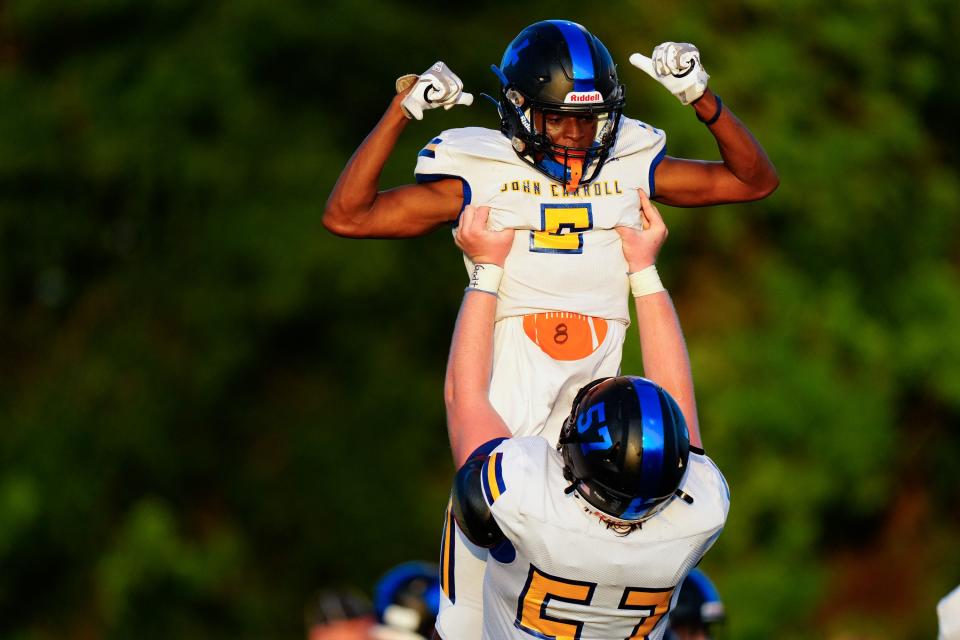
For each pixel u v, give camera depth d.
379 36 54.47
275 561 58.25
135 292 57.44
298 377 57.72
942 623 16.91
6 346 61.44
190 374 55.91
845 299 61.38
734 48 59.91
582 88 14.91
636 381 13.94
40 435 58.19
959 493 70.94
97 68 56.97
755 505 58.50
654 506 13.82
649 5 59.06
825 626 69.38
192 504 58.66
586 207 15.57
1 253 58.94
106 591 55.81
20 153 56.53
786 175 59.06
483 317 15.33
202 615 57.19
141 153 54.69
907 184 63.38
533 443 14.38
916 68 63.34
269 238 53.31
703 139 53.97
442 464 58.56
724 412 58.41
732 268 61.44
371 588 56.81
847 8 62.47
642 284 15.83
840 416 59.31
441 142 15.65
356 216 15.66
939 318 62.66
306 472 57.19
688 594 19.61
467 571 16.06
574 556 14.05
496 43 55.84
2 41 59.75
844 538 71.56
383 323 56.19
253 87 54.81
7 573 57.50
